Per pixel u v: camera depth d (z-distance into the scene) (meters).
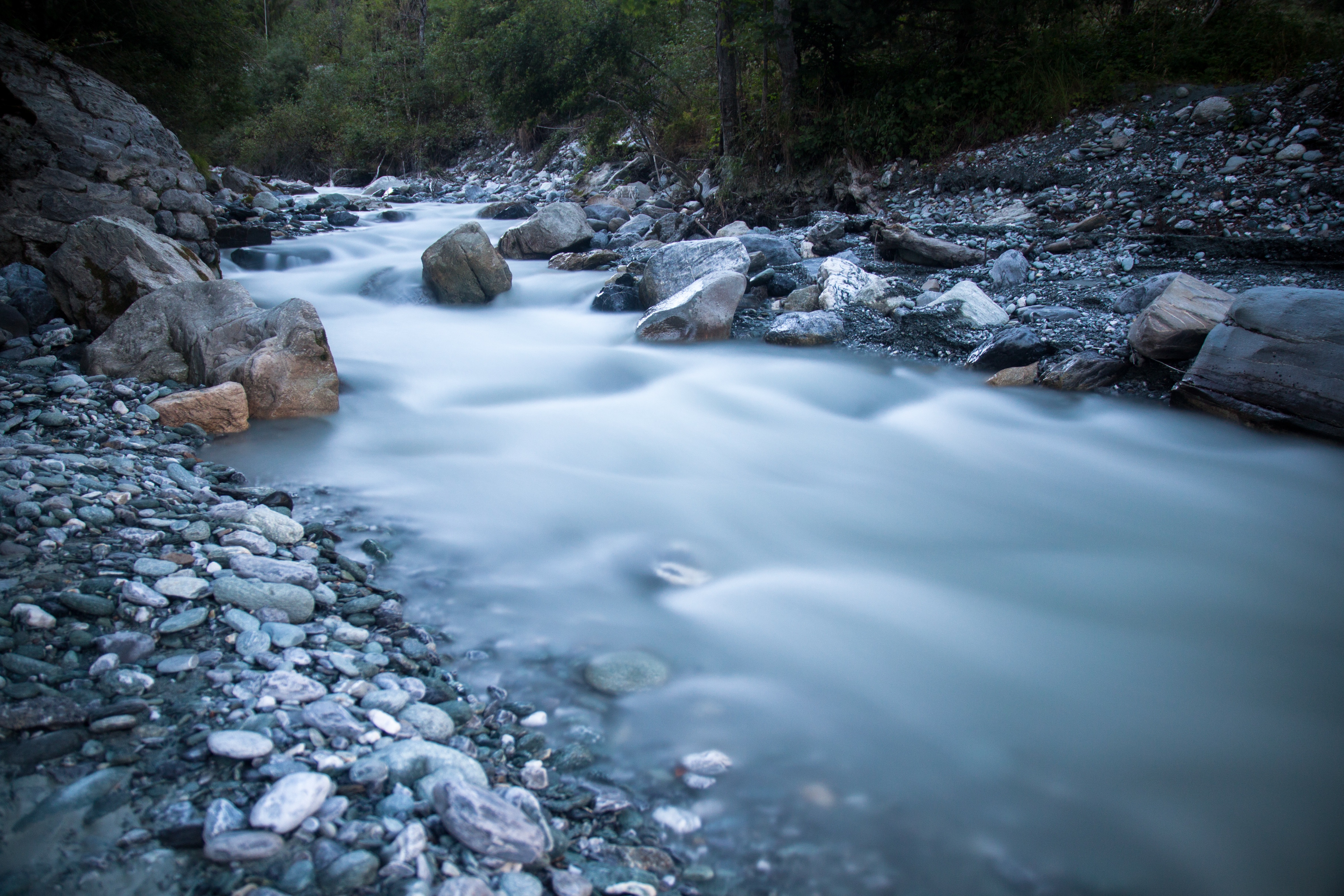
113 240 7.23
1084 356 7.04
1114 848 2.54
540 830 2.26
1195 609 3.96
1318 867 2.50
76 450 4.89
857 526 4.82
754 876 2.37
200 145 19.53
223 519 4.12
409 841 2.13
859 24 14.20
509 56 20.61
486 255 10.36
